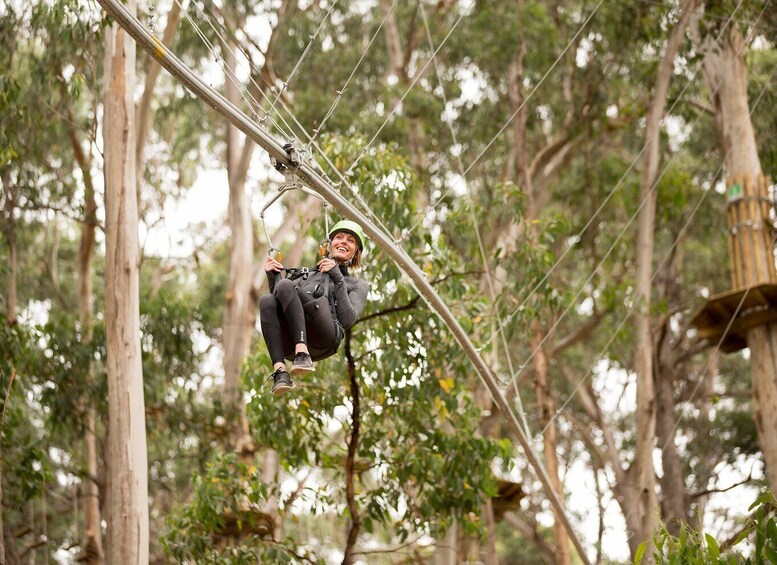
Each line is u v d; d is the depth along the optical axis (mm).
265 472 15219
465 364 10523
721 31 13586
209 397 17125
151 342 15219
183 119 18734
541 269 12258
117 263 11344
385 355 10297
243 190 17125
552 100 17656
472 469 10852
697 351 18375
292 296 6590
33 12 13023
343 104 16453
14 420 12555
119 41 11883
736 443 20547
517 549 24906
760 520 6691
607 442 18344
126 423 10930
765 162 16625
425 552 17312
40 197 15109
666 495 16734
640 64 16750
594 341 20859
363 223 7340
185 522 11133
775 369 12883
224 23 15828
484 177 17531
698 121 19141
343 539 19109
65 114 14617
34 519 17859
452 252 11086
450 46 17391
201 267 20516
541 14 16906
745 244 13445
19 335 12922
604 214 18062
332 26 18703
